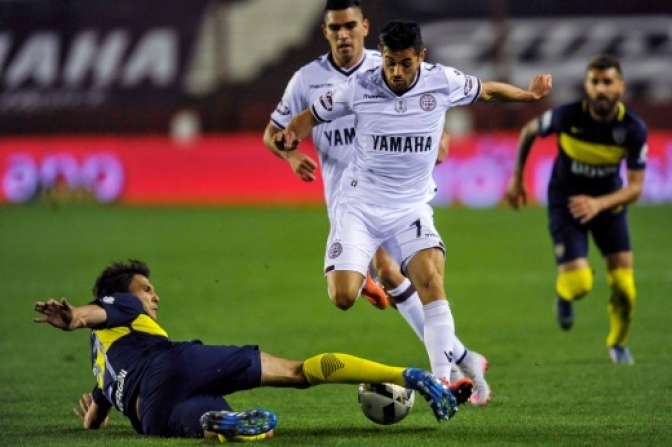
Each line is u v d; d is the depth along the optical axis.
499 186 88.69
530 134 36.09
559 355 35.88
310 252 66.94
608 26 107.44
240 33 110.88
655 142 87.12
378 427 24.17
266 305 48.66
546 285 53.75
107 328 22.95
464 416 25.67
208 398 22.05
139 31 112.50
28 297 50.94
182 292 52.38
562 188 35.78
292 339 40.19
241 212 89.38
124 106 107.75
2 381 32.22
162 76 109.88
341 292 25.25
